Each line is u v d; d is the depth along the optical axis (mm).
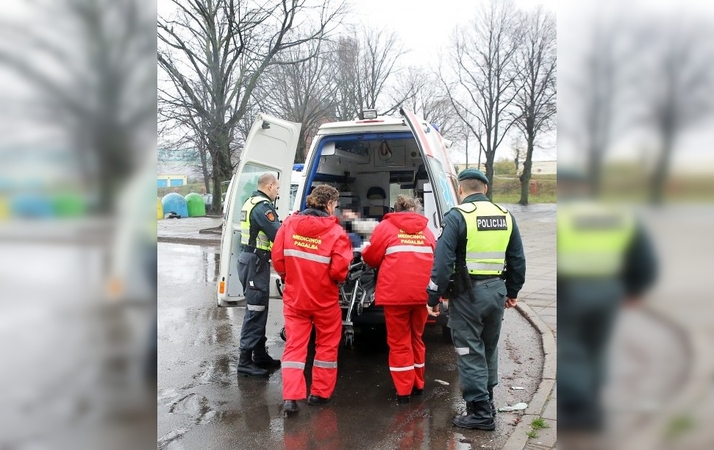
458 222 3611
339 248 4016
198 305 7715
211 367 5004
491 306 3609
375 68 28391
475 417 3688
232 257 5262
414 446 3432
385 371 4934
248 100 18969
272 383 4594
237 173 5285
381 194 7512
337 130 5449
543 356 5281
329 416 3918
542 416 3775
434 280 3602
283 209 5641
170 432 3635
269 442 3500
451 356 5352
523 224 21688
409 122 4852
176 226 21766
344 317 4977
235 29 16984
